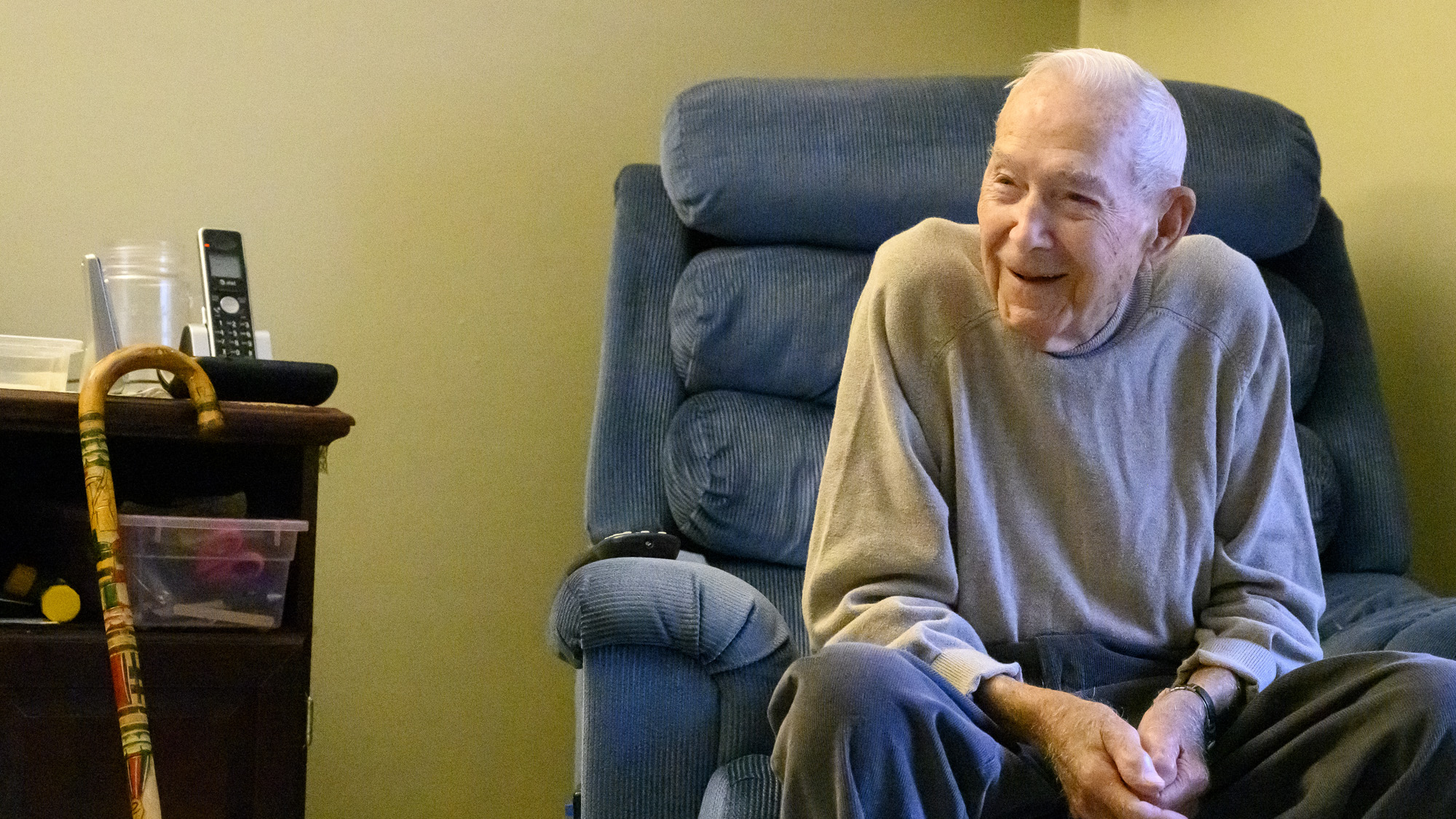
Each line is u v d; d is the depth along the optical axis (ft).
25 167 6.22
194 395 4.38
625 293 5.78
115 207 6.32
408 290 6.77
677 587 3.98
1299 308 5.79
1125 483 3.90
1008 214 3.65
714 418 5.37
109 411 4.29
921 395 3.92
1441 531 5.86
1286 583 3.96
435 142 6.82
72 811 4.25
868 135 5.62
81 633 4.27
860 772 3.01
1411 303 6.06
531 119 6.97
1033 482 3.93
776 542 5.29
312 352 6.60
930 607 3.67
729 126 5.57
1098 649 3.85
